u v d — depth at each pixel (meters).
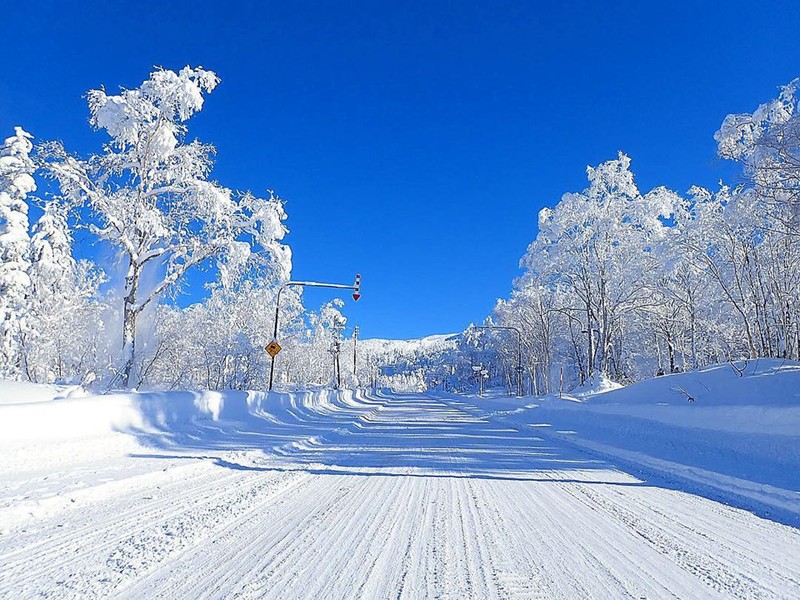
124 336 17.45
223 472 8.39
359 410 31.89
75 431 9.45
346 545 4.57
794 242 20.39
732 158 19.72
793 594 3.52
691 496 6.90
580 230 39.72
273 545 4.55
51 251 19.88
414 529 5.12
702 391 16.81
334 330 74.56
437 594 3.47
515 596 3.46
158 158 18.69
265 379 39.72
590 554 4.37
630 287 37.44
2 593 3.42
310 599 3.38
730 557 4.32
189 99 17.94
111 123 17.03
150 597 3.38
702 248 29.39
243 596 3.41
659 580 3.77
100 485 6.57
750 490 6.97
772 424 10.08
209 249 19.12
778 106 17.95
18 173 18.77
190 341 33.28
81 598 3.36
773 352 30.02
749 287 28.98
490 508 6.05
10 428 8.13
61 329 25.48
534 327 54.22
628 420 16.02
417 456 10.82
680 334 40.88
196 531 4.94
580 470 9.12
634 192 38.59
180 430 12.38
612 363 45.47
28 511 5.43
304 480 7.81
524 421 21.88
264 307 41.94
